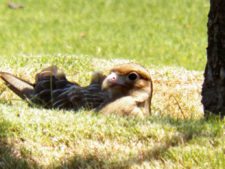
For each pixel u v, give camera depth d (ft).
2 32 93.45
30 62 56.80
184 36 87.51
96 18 100.99
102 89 42.63
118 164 36.94
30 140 39.19
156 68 58.70
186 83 55.16
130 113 41.83
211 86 42.70
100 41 87.20
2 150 38.40
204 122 40.50
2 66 55.72
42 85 44.80
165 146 38.04
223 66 41.96
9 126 39.70
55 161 37.78
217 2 41.52
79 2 109.81
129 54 79.30
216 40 41.98
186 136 38.70
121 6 106.63
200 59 74.54
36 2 110.63
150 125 39.68
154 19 98.43
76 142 39.04
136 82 42.19
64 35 91.45
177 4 105.19
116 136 39.14
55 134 39.40
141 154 37.58
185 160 36.70
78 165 37.40
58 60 57.16
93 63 57.77
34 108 42.70
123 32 91.61
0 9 106.73
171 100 51.16
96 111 42.57
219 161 36.22
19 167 37.47
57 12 105.29
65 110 43.01
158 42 84.79
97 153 37.99
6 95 49.37
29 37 90.89
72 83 45.73
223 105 42.11
